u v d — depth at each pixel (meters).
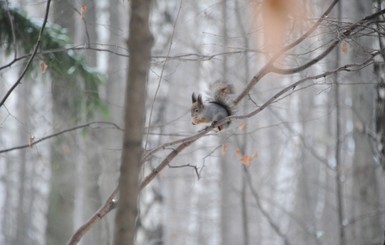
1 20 9.66
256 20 6.47
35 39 9.76
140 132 4.10
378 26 7.16
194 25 19.80
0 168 26.05
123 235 4.07
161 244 21.12
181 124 19.67
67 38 10.33
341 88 16.05
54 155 12.91
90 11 14.28
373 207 12.89
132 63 4.12
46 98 20.88
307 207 20.69
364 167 12.91
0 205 28.02
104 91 17.42
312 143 21.27
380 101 8.40
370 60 6.82
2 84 13.97
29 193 26.84
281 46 6.27
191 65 17.92
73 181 13.02
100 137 14.66
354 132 12.92
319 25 6.72
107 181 14.95
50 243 12.71
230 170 19.08
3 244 25.64
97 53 15.39
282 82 18.02
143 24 4.13
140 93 4.11
